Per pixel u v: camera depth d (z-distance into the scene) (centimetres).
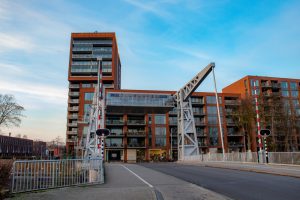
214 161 3750
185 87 4450
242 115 6656
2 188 1059
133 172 2161
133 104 3828
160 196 984
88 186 1262
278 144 7556
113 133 7831
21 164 1082
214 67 3775
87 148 3469
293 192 1054
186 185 1345
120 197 948
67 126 8575
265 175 1728
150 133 7838
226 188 1215
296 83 9319
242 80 9100
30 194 1017
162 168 2708
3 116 6356
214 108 8375
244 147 7681
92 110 3550
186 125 4516
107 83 9219
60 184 1219
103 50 9300
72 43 9344
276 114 6556
